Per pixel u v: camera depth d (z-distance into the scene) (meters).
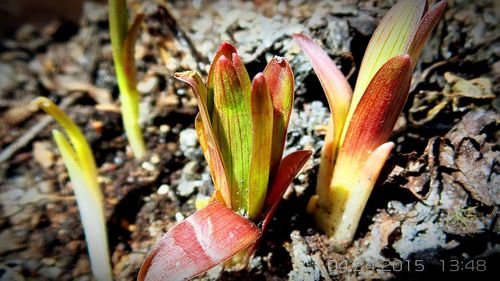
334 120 0.08
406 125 0.11
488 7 0.12
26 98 0.14
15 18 0.17
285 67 0.07
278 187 0.08
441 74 0.11
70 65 0.15
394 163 0.09
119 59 0.11
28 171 0.12
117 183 0.12
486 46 0.12
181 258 0.07
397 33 0.07
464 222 0.09
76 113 0.13
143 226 0.11
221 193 0.08
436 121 0.10
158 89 0.13
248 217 0.08
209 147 0.07
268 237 0.10
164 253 0.07
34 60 0.15
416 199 0.09
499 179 0.09
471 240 0.09
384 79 0.07
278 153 0.08
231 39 0.13
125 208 0.11
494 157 0.09
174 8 0.15
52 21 0.16
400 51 0.07
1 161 0.12
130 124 0.12
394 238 0.09
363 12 0.12
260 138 0.07
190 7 0.15
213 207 0.08
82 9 0.16
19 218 0.11
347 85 0.08
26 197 0.12
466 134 0.10
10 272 0.10
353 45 0.12
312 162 0.11
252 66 0.12
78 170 0.09
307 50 0.08
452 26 0.12
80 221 0.11
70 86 0.14
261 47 0.12
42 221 0.11
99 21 0.15
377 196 0.10
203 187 0.11
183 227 0.07
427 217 0.09
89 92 0.14
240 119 0.07
